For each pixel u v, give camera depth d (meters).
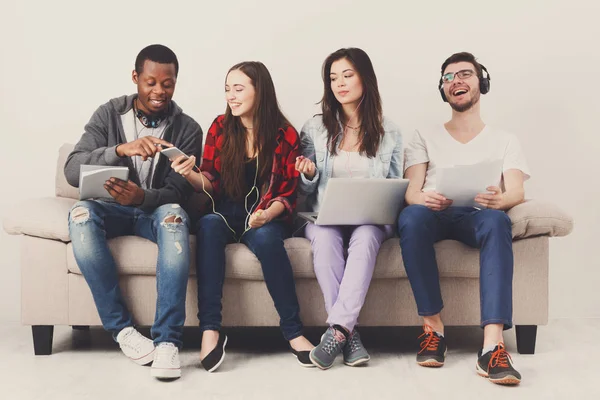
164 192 2.39
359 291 2.19
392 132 2.55
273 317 2.32
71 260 2.29
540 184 2.95
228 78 2.45
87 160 2.37
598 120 2.94
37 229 2.28
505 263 2.14
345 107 2.54
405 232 2.22
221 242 2.24
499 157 2.52
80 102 2.93
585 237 2.96
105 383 2.01
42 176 2.93
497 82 2.94
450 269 2.29
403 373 2.12
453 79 2.55
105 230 2.28
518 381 1.96
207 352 2.15
